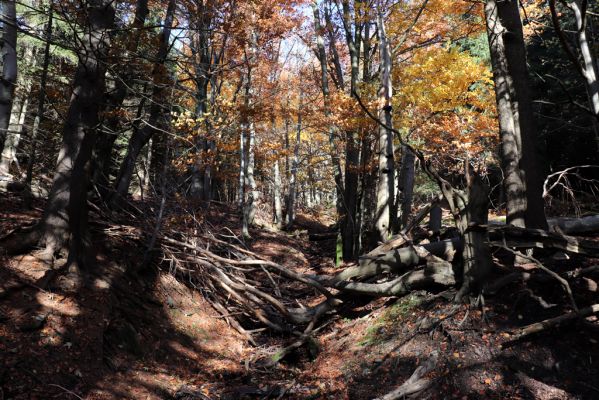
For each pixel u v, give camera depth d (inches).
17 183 442.3
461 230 311.3
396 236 389.7
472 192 308.8
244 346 378.6
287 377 316.8
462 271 316.2
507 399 221.1
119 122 474.6
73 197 317.7
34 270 293.0
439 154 636.7
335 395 266.7
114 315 304.5
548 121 635.5
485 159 685.3
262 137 944.3
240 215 885.2
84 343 266.4
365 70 625.9
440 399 235.1
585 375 223.1
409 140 592.4
